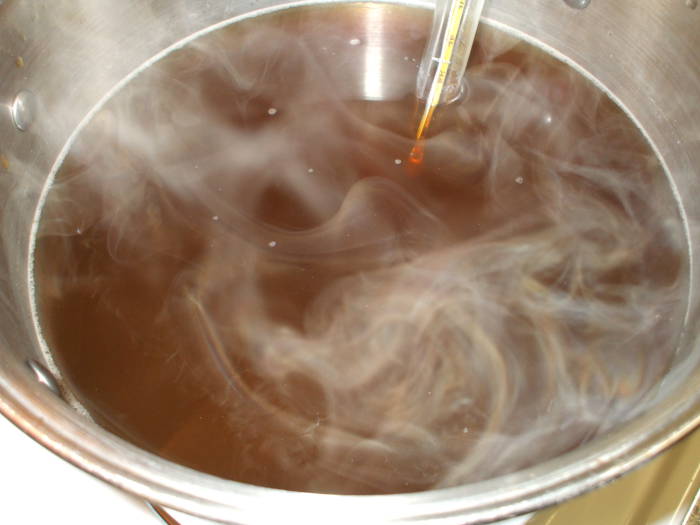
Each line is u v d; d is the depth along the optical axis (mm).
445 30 373
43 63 341
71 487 259
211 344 327
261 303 340
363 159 384
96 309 337
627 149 381
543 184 374
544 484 203
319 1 421
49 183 366
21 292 330
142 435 302
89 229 359
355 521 197
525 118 395
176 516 256
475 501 200
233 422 306
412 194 373
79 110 378
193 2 393
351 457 296
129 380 318
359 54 423
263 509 200
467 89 405
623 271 347
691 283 340
